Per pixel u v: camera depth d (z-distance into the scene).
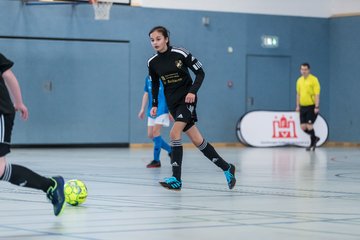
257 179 12.57
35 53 24.98
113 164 16.75
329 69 29.98
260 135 27.80
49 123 25.33
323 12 29.86
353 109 29.66
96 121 26.00
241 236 6.09
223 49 28.17
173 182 10.09
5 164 6.67
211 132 28.02
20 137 24.92
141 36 26.58
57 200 7.00
